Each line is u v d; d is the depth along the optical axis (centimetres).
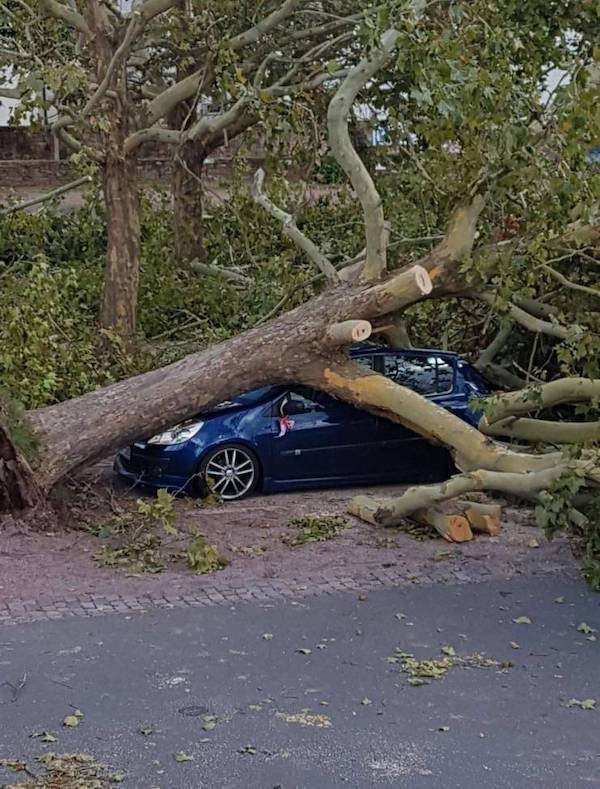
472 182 989
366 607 813
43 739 580
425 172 1091
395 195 1310
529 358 1274
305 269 1380
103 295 1498
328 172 1556
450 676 690
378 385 1025
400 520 1010
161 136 1510
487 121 937
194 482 1112
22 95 1368
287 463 1143
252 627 763
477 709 641
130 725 601
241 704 634
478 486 942
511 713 637
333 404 1159
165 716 614
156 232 1880
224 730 599
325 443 1155
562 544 970
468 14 1003
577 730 616
